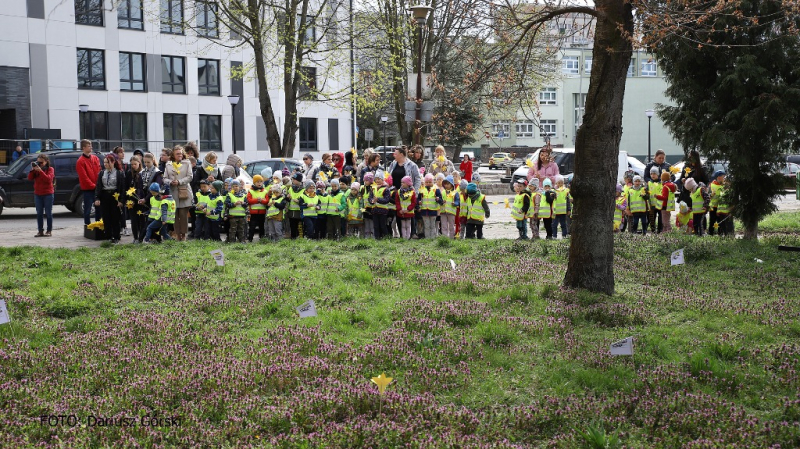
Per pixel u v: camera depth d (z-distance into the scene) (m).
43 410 6.34
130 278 11.80
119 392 6.79
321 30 41.00
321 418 6.15
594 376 7.10
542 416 6.23
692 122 16.25
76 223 22.31
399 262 12.66
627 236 16.27
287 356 7.68
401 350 7.89
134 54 44.62
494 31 13.72
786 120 15.10
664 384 6.89
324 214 16.89
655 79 69.62
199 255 13.95
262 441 5.86
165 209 16.16
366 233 17.47
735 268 12.84
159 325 8.93
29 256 13.95
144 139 45.28
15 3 39.91
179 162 17.09
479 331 8.66
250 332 8.80
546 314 9.48
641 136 69.94
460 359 7.82
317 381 7.02
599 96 10.33
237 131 48.69
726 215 17.61
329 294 10.50
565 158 31.62
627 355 7.59
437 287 11.11
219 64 47.94
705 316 9.41
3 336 8.47
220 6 33.53
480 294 10.77
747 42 15.53
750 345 8.12
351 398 6.50
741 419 6.06
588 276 10.66
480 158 81.06
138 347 8.15
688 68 16.08
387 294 10.73
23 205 23.67
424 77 21.97
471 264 13.00
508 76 13.06
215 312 9.77
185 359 7.70
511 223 22.59
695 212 17.80
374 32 33.69
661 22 10.64
